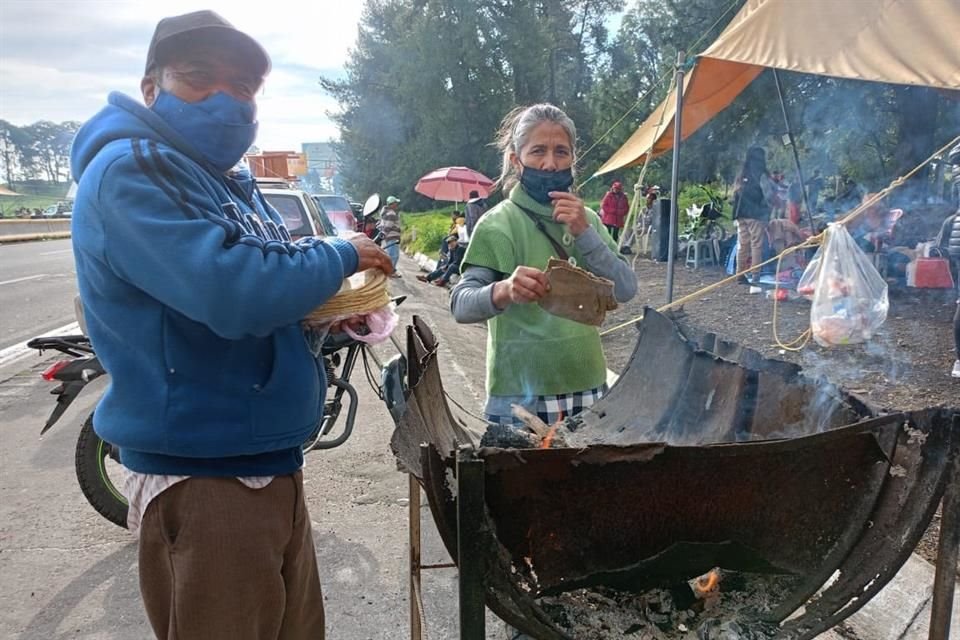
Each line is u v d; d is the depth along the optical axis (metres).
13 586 2.65
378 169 41.75
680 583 1.47
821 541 1.39
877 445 1.30
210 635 1.37
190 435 1.30
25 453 3.97
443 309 9.20
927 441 1.29
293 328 1.46
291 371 1.42
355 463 3.83
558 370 2.11
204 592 1.35
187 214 1.21
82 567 2.78
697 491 1.28
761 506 1.32
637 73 29.52
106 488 2.95
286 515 1.47
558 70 39.56
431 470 1.18
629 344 6.57
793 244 7.79
